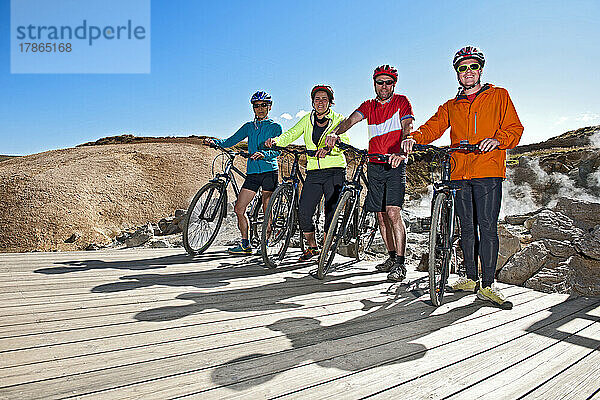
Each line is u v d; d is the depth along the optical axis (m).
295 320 3.35
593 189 12.83
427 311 3.66
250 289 4.31
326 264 4.84
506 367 2.54
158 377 2.32
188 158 45.47
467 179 3.92
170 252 6.39
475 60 3.85
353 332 3.11
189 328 3.12
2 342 2.76
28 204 30.83
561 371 2.50
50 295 3.88
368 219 5.82
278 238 5.62
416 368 2.50
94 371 2.38
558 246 4.80
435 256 3.75
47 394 2.12
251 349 2.74
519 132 3.71
